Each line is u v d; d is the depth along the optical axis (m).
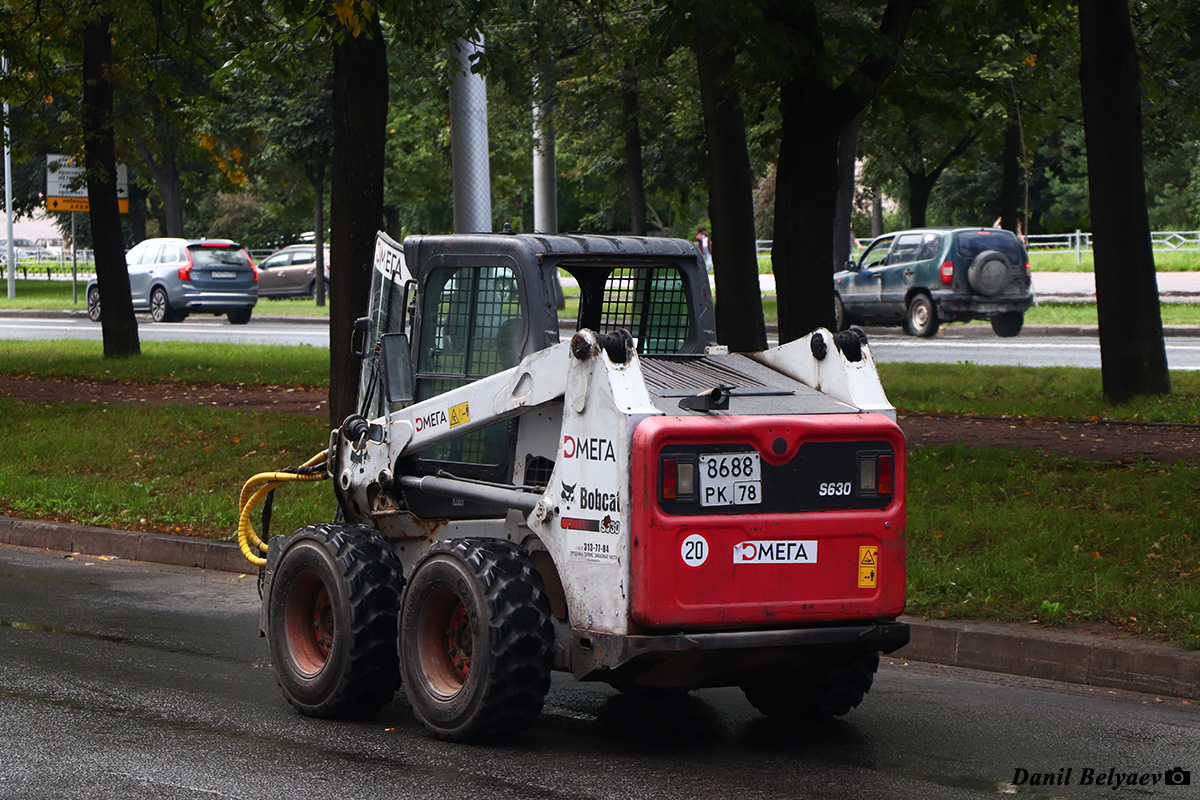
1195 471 17.77
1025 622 13.16
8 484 21.84
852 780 9.13
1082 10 25.36
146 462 23.17
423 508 11.23
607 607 9.13
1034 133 48.69
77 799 8.53
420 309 11.16
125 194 41.78
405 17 20.48
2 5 36.31
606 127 54.88
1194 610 12.86
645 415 9.05
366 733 10.20
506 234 10.79
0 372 36.53
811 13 20.44
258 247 128.12
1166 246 77.00
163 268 61.28
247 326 59.59
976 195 106.69
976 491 17.69
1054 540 15.26
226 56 35.41
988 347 42.81
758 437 9.28
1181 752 9.91
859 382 9.91
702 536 9.12
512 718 9.57
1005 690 11.93
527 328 10.30
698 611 9.10
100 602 15.39
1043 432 22.61
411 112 74.25
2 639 13.37
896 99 23.42
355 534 10.76
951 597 13.84
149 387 33.16
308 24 22.30
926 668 12.86
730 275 27.62
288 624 10.98
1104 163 25.59
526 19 27.42
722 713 11.06
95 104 38.78
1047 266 72.88
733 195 27.44
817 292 21.78
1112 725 10.67
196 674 12.09
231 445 23.95
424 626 10.04
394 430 11.21
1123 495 16.84
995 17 22.98
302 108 63.00
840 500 9.59
